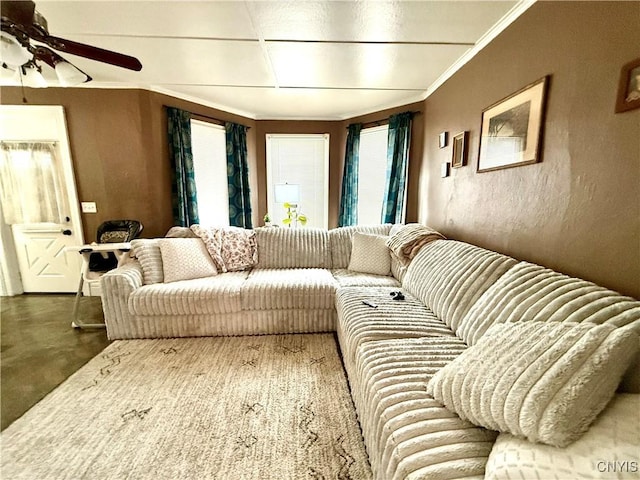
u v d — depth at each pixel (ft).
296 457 4.35
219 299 7.64
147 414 5.19
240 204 13.21
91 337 7.96
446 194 8.84
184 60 7.88
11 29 4.38
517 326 3.43
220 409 5.31
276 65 8.18
